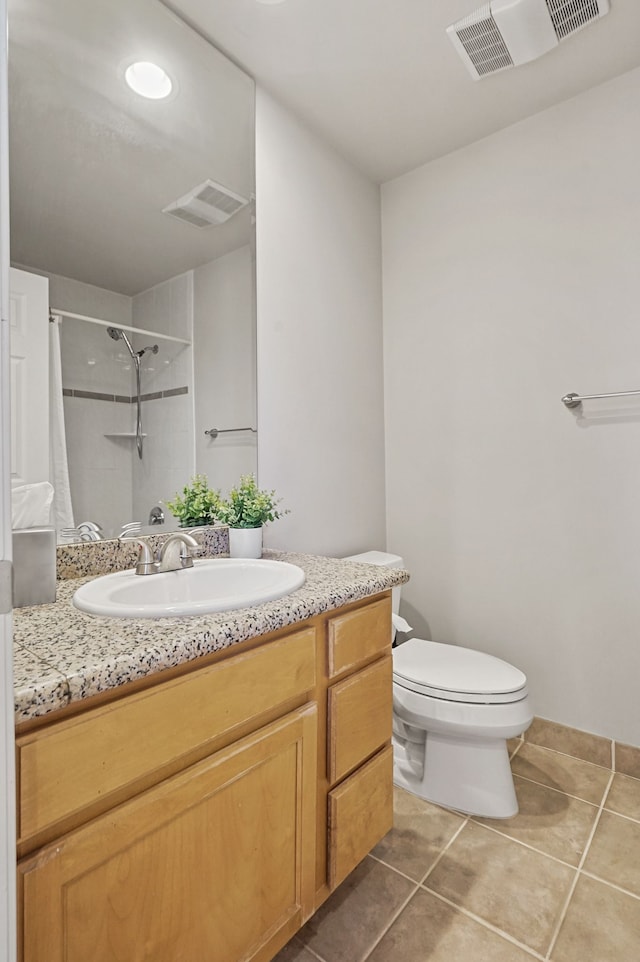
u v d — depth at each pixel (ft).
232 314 5.42
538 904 3.95
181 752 2.65
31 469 3.93
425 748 5.41
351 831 3.87
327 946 3.63
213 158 5.18
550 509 6.23
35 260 3.97
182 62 4.83
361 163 7.19
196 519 5.14
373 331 7.55
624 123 5.61
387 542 7.73
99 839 2.31
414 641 6.15
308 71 5.46
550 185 6.15
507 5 4.56
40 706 2.08
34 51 3.91
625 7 4.67
